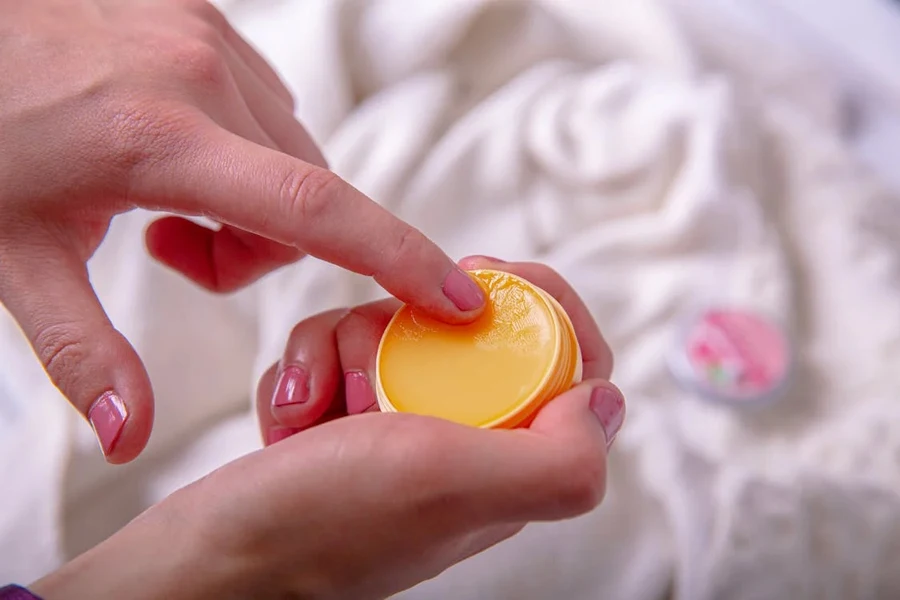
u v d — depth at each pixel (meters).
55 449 0.38
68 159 0.28
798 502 0.39
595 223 0.50
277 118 0.34
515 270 0.31
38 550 0.37
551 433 0.25
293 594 0.26
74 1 0.32
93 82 0.29
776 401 0.43
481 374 0.27
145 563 0.25
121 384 0.27
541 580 0.37
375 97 0.52
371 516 0.25
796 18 0.62
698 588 0.37
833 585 0.38
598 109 0.50
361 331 0.30
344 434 0.25
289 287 0.42
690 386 0.43
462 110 0.54
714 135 0.49
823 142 0.52
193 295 0.41
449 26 0.50
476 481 0.24
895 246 0.49
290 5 0.52
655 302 0.45
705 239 0.47
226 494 0.25
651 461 0.40
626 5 0.56
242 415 0.42
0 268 0.28
